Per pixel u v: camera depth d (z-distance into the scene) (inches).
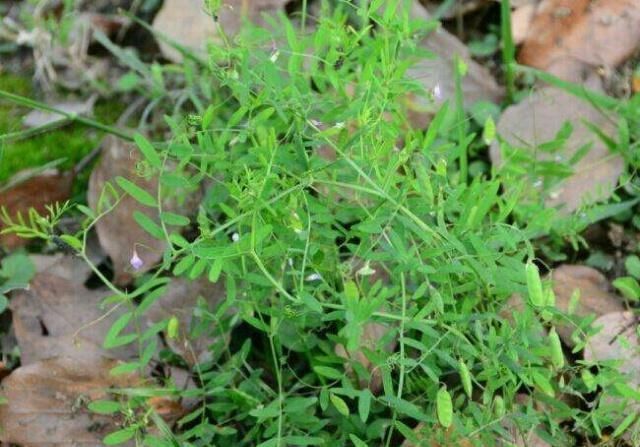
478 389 21.4
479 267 18.7
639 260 22.5
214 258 18.5
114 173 23.6
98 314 22.8
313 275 19.4
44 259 23.7
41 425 21.2
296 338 20.7
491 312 19.8
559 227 22.4
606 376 19.4
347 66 21.6
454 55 24.6
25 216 24.2
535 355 19.3
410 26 20.7
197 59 24.8
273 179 19.0
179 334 22.1
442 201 19.2
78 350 22.3
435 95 21.3
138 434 19.8
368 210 19.9
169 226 23.3
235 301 20.3
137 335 19.5
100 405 19.7
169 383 20.5
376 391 21.1
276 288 19.6
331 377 19.9
